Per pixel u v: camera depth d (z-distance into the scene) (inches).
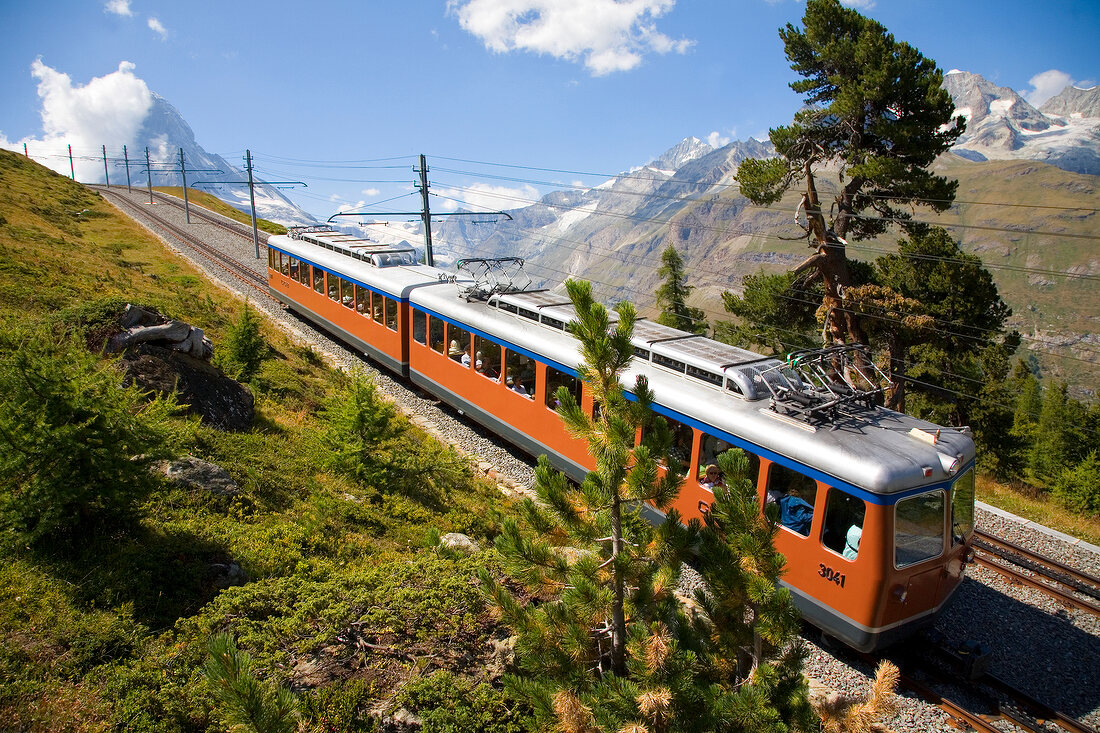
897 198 864.3
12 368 287.3
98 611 261.4
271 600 275.9
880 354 966.4
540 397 570.9
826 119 913.5
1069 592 461.1
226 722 162.4
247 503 397.4
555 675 224.4
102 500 303.7
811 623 392.2
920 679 366.0
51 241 1213.7
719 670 229.9
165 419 343.3
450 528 455.8
